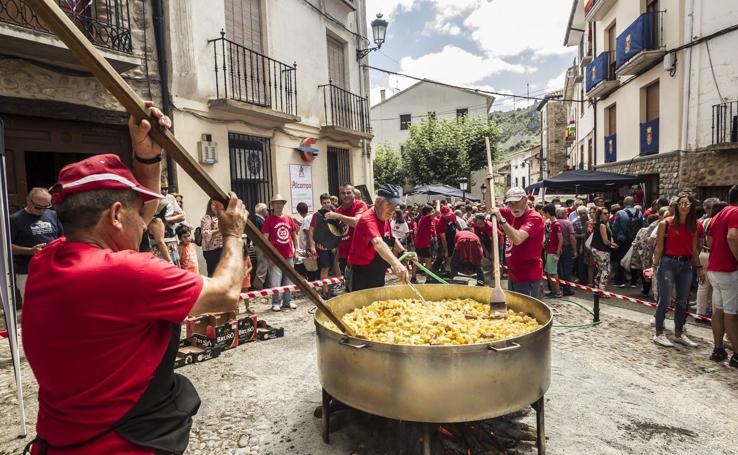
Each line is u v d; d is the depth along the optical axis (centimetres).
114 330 130
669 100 1175
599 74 1625
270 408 355
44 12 121
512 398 244
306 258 808
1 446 304
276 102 971
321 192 1190
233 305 155
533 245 490
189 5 777
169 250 628
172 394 155
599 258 820
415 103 3866
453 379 233
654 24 1210
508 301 366
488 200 395
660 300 514
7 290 310
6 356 470
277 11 1021
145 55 717
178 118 761
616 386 394
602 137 1725
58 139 623
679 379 412
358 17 1423
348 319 339
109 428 134
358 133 1290
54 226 509
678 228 498
